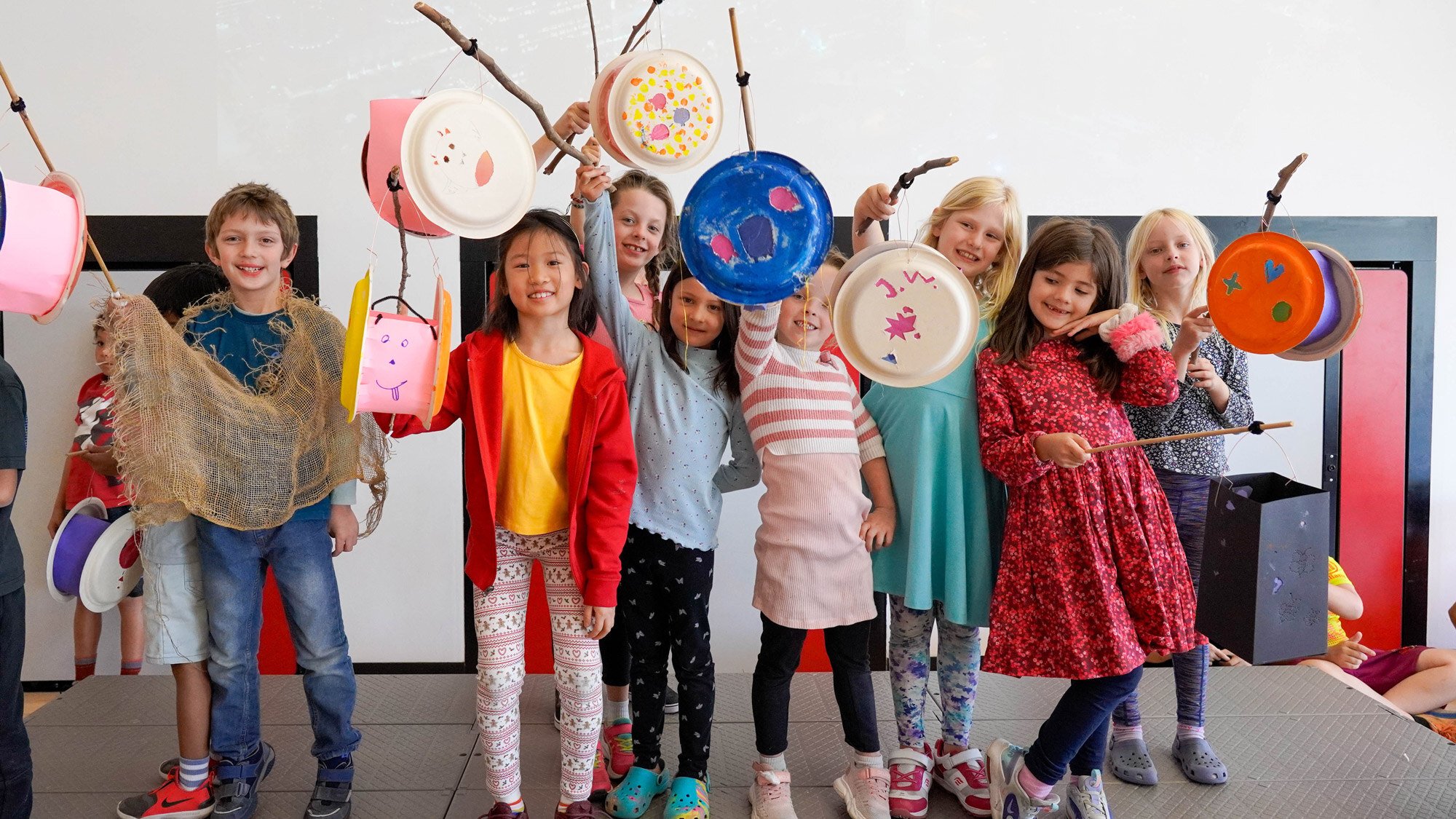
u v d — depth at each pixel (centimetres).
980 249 192
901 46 292
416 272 290
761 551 174
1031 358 172
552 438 163
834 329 158
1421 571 309
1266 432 306
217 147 284
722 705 229
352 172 286
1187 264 203
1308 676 245
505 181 145
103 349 245
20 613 154
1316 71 298
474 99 144
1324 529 162
